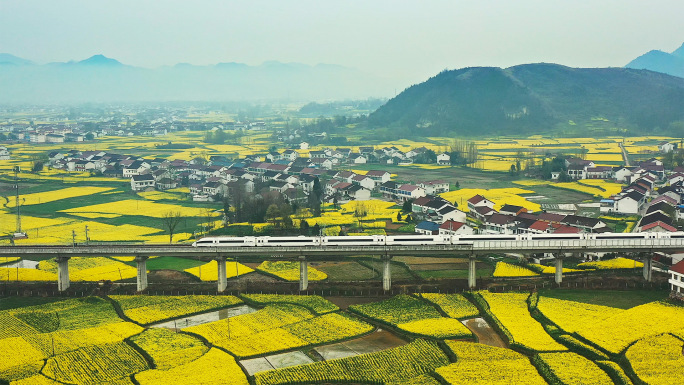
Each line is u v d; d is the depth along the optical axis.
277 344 107.06
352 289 139.00
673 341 101.19
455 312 121.50
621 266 151.62
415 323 115.06
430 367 96.31
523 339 105.00
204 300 133.62
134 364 99.12
